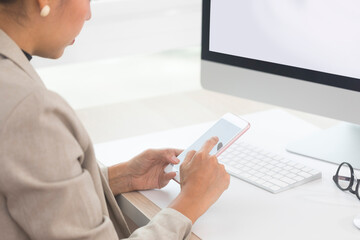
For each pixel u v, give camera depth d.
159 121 2.90
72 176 0.79
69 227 0.79
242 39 1.36
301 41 1.26
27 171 0.76
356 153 1.26
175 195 1.13
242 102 3.05
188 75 3.86
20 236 0.81
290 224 0.99
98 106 3.20
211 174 1.00
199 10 3.92
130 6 3.65
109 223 0.85
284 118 1.52
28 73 0.82
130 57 4.30
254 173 1.17
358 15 1.16
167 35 3.87
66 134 0.79
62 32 0.88
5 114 0.74
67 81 3.75
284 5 1.26
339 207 1.05
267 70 1.33
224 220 1.01
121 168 1.15
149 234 0.90
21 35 0.86
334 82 1.23
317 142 1.33
